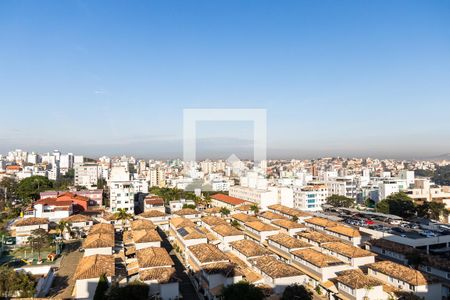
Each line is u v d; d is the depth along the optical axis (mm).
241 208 142750
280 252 86812
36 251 95875
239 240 88750
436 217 150750
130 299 57125
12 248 98750
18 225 104562
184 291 72000
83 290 64438
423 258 77812
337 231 103438
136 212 160875
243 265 75688
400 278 63594
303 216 124125
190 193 186000
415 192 182500
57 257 92000
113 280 67125
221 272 66188
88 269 67125
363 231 111938
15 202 176750
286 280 65250
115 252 89500
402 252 83625
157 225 124250
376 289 60719
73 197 145875
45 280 71438
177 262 89500
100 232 96375
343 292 63625
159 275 65562
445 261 75562
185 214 127750
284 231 106688
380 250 90625
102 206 164875
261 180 180125
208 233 102375
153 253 75000
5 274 63094
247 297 54938
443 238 99438
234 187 191125
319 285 70125
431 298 61281
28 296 61719
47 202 135500
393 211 151875
